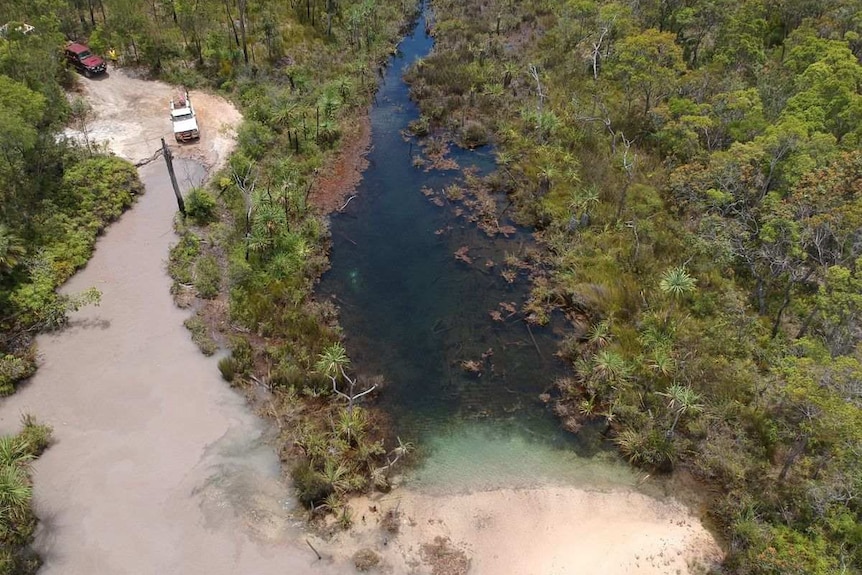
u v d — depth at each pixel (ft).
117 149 151.23
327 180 154.81
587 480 94.02
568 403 105.40
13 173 124.36
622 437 98.73
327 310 119.14
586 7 201.46
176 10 190.70
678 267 122.21
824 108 134.92
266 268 124.06
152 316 114.21
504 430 101.30
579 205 139.64
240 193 140.87
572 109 177.17
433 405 104.78
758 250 116.26
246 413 99.50
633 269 126.82
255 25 204.33
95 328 111.24
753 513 85.56
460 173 161.48
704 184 128.77
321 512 86.94
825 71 139.44
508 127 174.19
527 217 145.48
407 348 114.52
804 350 95.14
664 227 135.54
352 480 90.27
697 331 111.96
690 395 95.81
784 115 137.49
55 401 98.84
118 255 125.90
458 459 96.37
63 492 86.89
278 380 103.81
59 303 110.83
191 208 133.80
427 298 125.18
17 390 100.22
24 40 153.58
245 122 163.12
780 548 80.12
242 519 85.56
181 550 81.61
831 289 98.99
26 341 107.14
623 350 110.42
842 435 78.59
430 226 143.84
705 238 121.80
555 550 84.74
